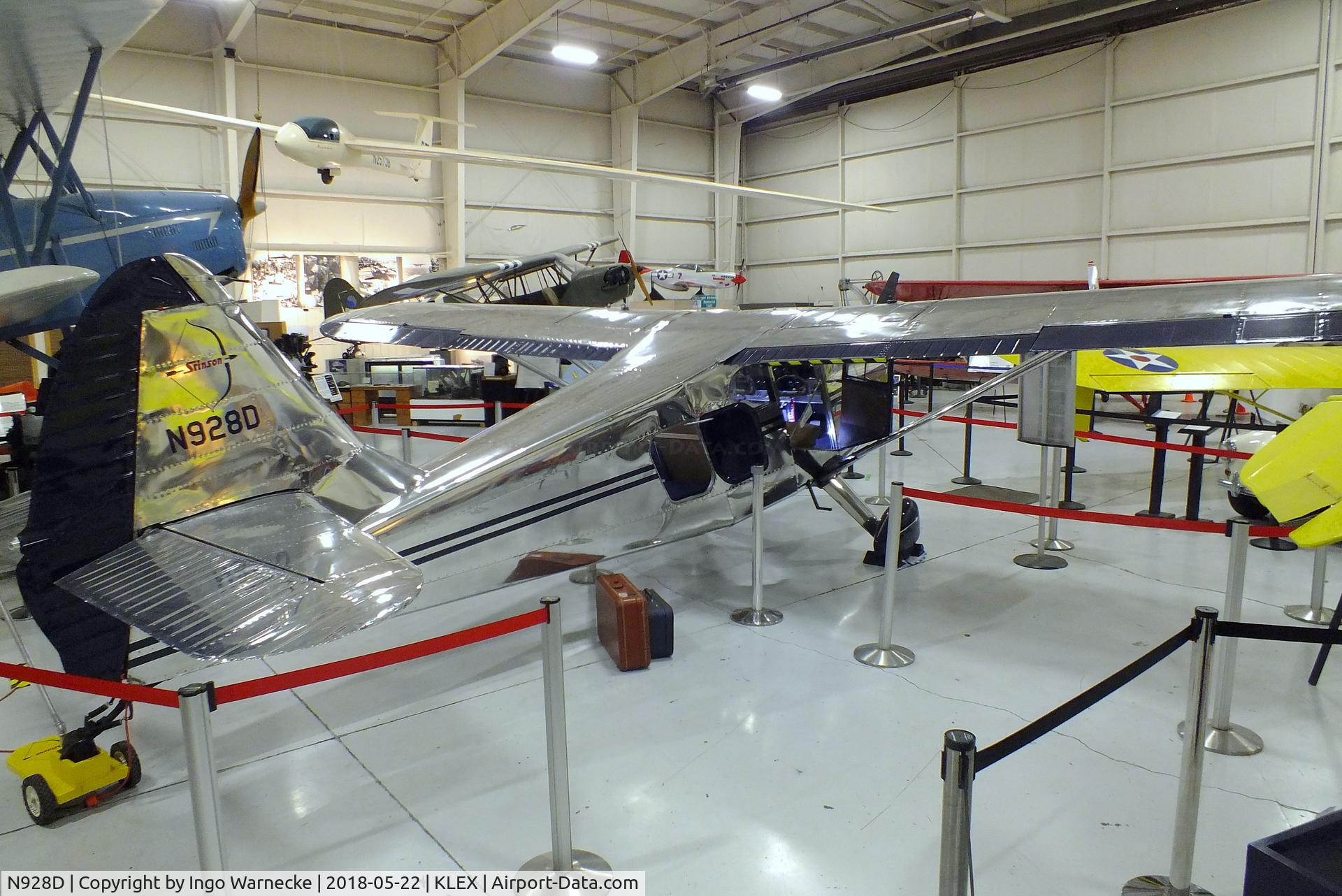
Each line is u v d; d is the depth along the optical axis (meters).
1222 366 5.54
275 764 2.86
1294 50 11.27
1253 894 1.73
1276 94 11.51
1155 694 3.22
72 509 2.47
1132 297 2.98
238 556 2.43
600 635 3.81
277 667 3.70
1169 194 12.70
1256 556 5.01
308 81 14.05
